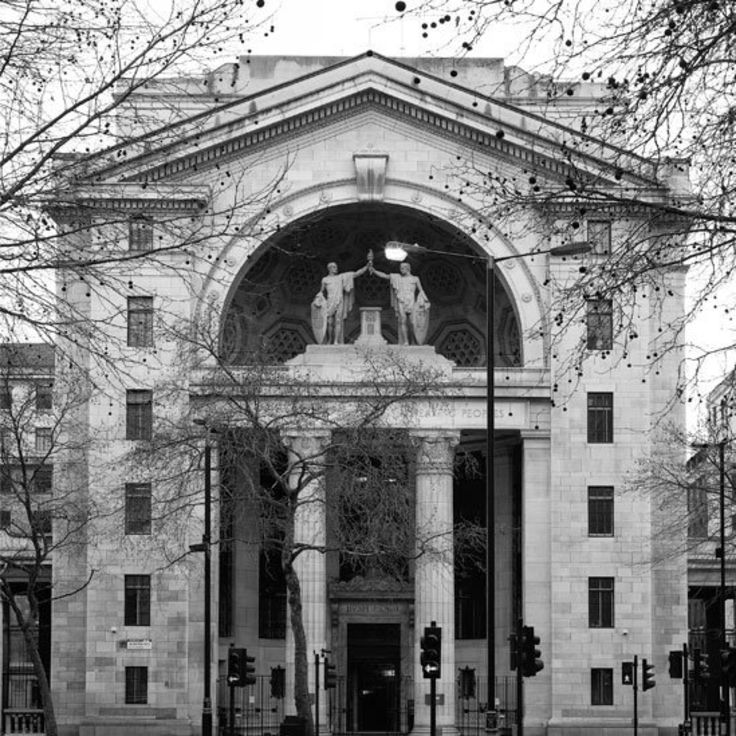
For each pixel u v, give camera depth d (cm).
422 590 7150
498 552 7788
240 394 6469
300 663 5778
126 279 7000
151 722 7056
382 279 7900
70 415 7069
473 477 7919
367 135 7381
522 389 7188
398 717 7831
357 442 6194
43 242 2597
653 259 2598
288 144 7338
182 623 7100
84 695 7194
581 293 2738
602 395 7231
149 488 7081
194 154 7138
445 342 7925
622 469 7200
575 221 2858
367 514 6512
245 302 7775
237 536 7612
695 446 6600
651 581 7219
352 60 7294
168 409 7000
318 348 7256
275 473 5934
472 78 7725
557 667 7112
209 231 6931
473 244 7319
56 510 6581
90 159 2794
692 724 7044
